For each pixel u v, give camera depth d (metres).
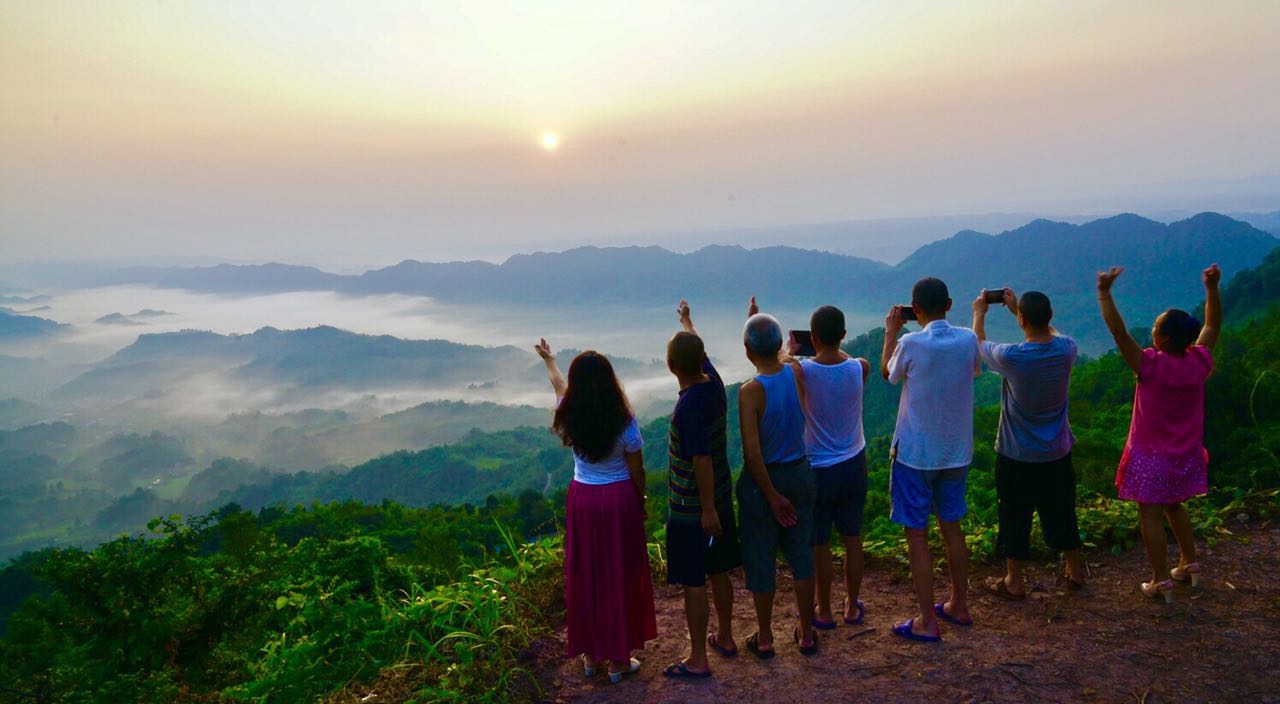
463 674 3.74
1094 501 5.80
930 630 3.91
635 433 3.63
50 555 5.69
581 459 3.65
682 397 3.57
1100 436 9.24
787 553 3.79
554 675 3.81
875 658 3.78
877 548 5.52
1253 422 6.96
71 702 4.84
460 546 18.69
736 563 3.77
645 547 3.77
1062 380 4.02
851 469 3.98
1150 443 4.07
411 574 6.02
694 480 3.57
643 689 3.62
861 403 4.02
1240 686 3.27
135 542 5.84
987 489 6.91
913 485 3.95
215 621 5.50
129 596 5.46
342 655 4.16
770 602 3.79
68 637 5.31
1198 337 4.16
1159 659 3.55
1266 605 3.95
